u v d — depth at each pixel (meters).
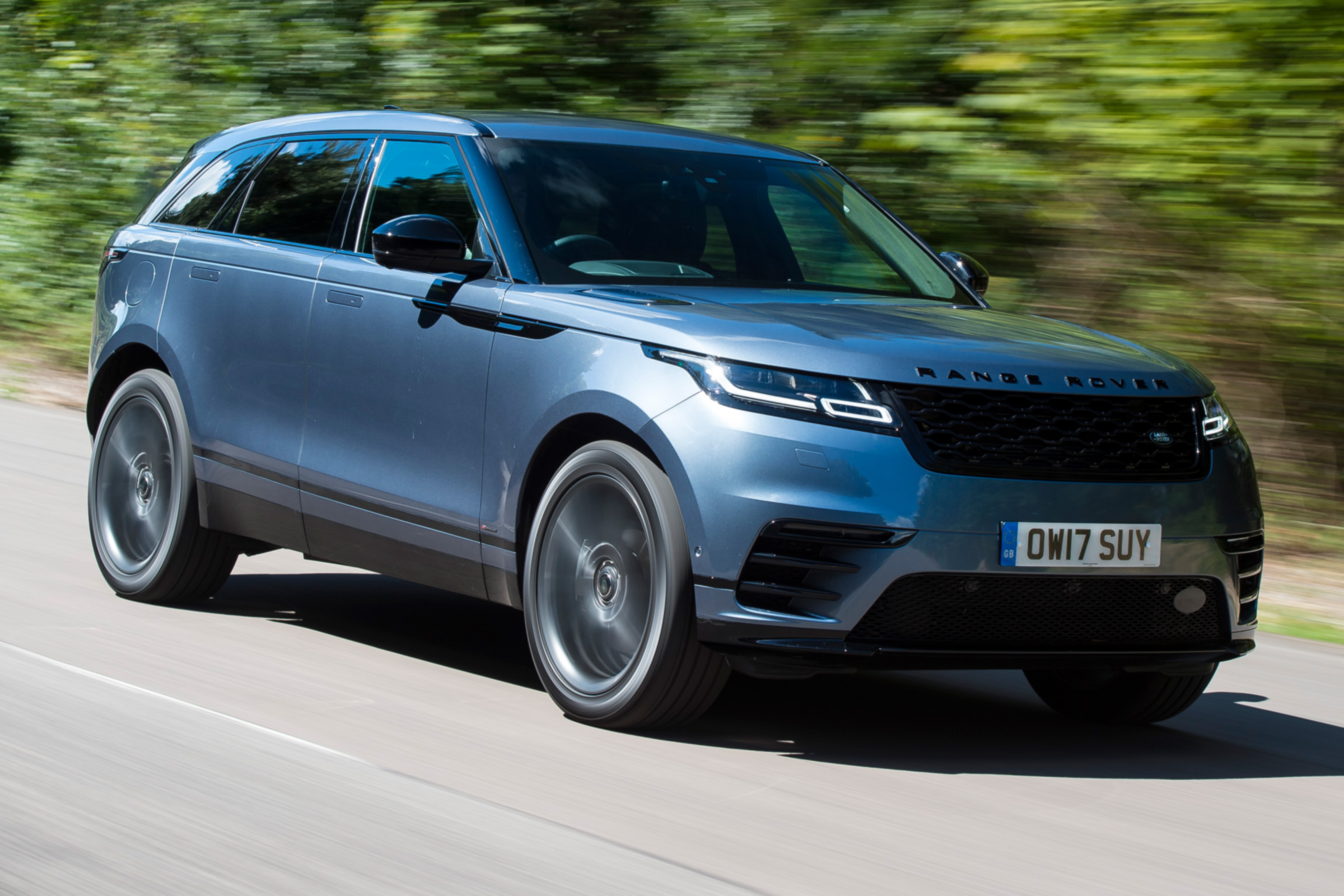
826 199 5.78
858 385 4.20
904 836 3.72
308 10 12.61
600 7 10.97
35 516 7.75
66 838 3.43
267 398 5.63
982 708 5.27
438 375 5.00
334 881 3.22
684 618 4.29
